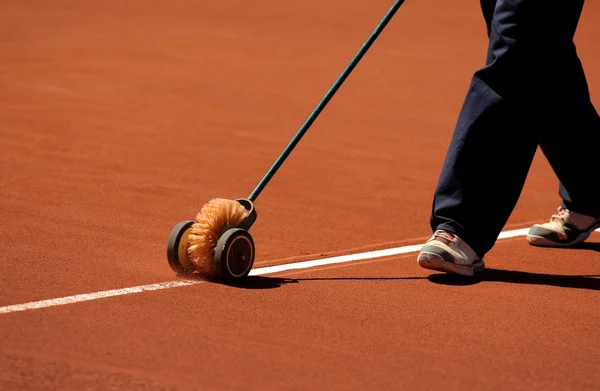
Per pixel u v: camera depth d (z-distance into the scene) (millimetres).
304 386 9445
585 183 15633
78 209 16797
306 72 35875
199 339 10508
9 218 15734
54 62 34344
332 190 20016
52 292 11867
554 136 15102
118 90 30250
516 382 9945
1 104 26891
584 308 12758
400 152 24281
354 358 10289
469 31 49594
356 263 14555
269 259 14492
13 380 9148
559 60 14156
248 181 20297
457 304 12570
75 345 10102
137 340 10359
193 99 29703
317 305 12078
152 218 16609
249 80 33594
